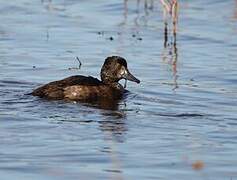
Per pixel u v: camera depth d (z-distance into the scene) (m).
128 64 20.30
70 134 14.23
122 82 18.62
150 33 23.84
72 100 16.38
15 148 13.41
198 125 14.99
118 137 14.12
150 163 12.84
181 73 19.45
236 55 21.31
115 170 12.48
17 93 16.86
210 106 16.47
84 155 13.15
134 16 26.12
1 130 14.34
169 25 24.86
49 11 26.58
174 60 20.75
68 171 12.40
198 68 19.94
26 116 15.16
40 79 18.53
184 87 18.14
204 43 22.70
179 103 16.67
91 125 14.80
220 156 13.24
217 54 21.44
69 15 26.09
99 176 12.21
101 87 17.05
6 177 12.09
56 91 16.50
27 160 12.86
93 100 16.58
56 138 13.98
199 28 24.45
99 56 21.09
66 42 22.56
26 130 14.38
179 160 13.01
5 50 21.44
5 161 12.80
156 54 21.42
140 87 18.11
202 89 17.97
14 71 19.19
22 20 25.27
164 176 12.24
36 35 23.31
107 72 17.72
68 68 19.78
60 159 12.94
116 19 25.72
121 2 27.98
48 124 14.74
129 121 15.12
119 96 17.11
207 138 14.20
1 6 27.16
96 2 28.00
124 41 22.83
